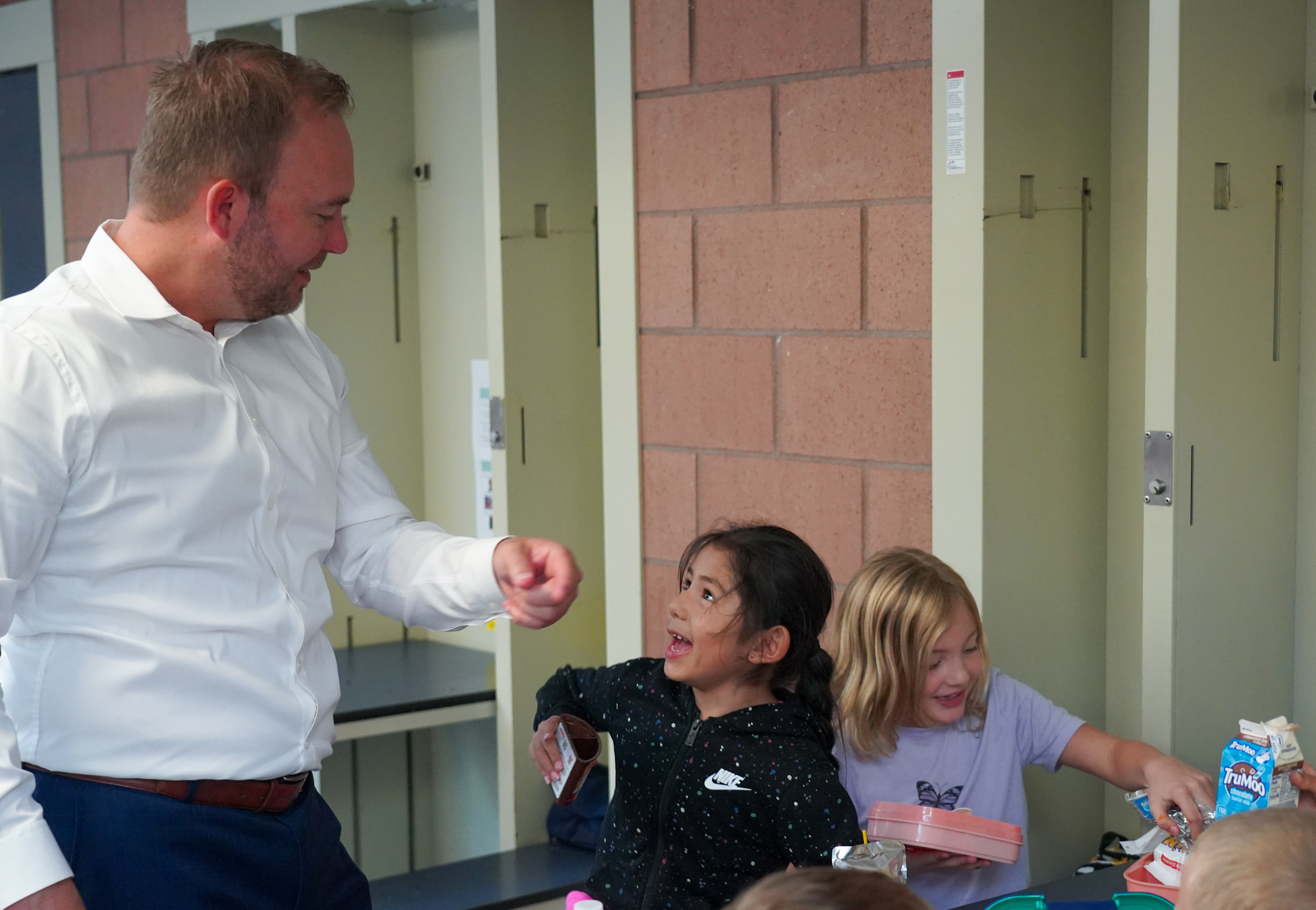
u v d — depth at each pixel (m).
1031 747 2.13
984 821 1.77
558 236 3.32
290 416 1.63
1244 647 2.34
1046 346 2.45
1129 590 2.58
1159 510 2.19
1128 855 2.46
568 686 2.14
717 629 1.88
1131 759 1.99
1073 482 2.53
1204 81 2.14
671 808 1.89
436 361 3.89
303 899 1.60
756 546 1.90
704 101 2.75
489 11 3.17
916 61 2.41
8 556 1.32
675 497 2.89
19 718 1.46
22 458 1.33
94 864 1.44
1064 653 2.54
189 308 1.51
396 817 3.87
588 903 1.42
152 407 1.45
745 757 1.84
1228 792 1.69
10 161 4.69
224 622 1.50
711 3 2.72
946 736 2.09
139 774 1.46
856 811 1.87
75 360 1.40
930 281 2.43
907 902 0.96
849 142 2.53
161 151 1.46
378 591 1.77
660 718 1.96
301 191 1.48
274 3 3.62
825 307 2.60
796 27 2.59
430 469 3.95
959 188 2.33
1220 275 2.21
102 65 4.24
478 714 3.42
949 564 2.41
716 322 2.78
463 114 3.71
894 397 2.51
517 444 3.28
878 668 2.04
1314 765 2.44
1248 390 2.29
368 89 3.75
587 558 3.43
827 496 2.63
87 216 4.38
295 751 1.57
